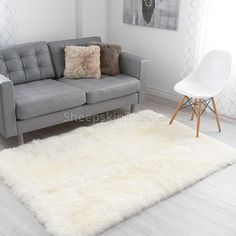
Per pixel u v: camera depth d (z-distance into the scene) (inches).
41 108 122.2
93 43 156.3
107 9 186.9
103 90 137.6
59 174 106.3
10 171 106.3
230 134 140.2
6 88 112.9
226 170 113.8
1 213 91.4
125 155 118.3
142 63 148.6
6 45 153.5
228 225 89.7
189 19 156.2
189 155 119.6
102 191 98.6
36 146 122.0
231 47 146.2
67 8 170.6
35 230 85.9
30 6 156.6
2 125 118.6
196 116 155.9
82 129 135.7
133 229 87.1
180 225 89.1
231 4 141.6
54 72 150.3
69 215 88.6
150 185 102.0
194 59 159.0
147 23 172.2
